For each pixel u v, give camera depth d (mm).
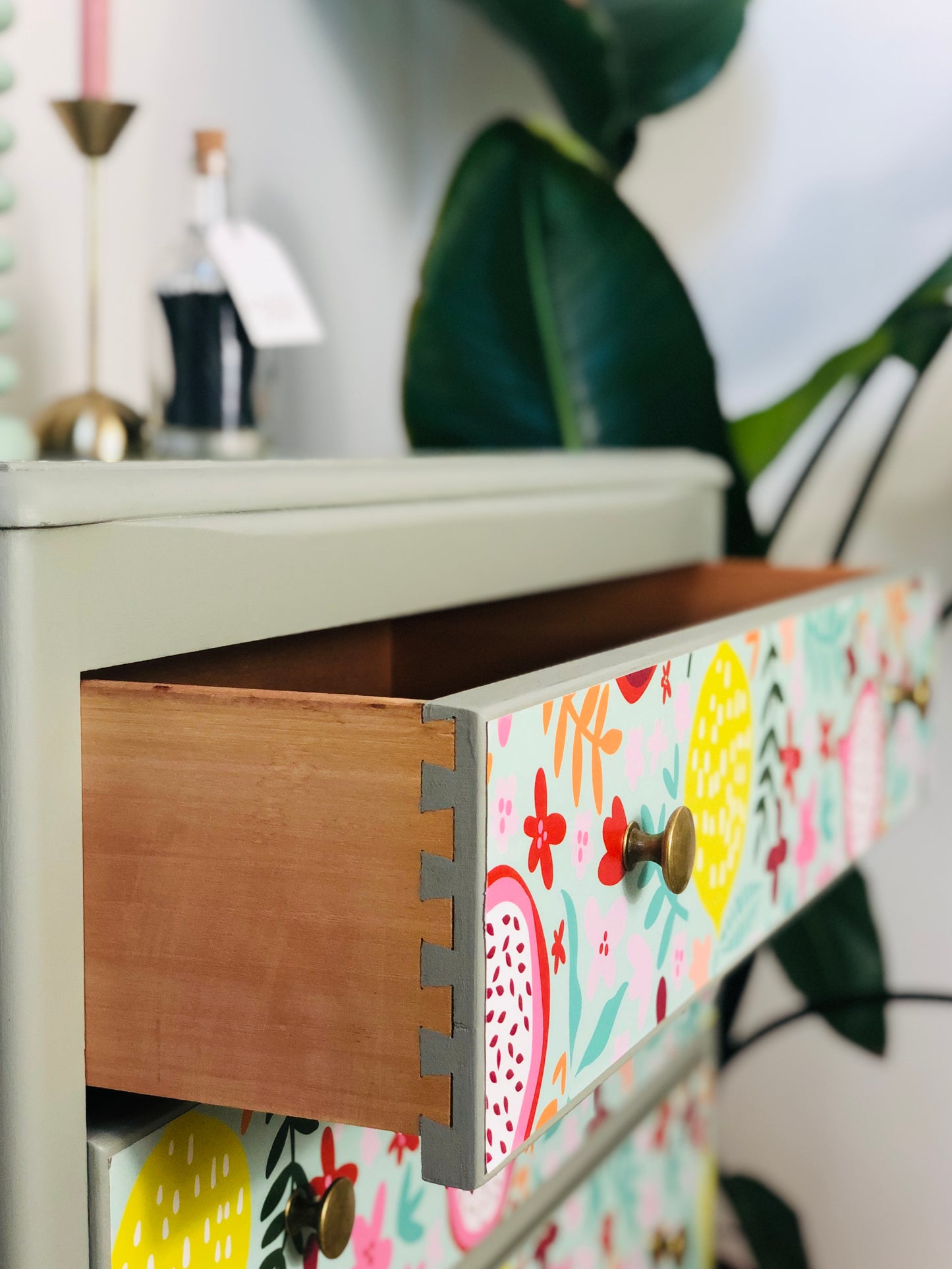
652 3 1268
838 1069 1250
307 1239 576
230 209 922
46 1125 459
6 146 793
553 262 1333
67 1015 466
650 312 1297
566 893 448
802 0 1210
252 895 441
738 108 1243
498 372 1362
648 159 1285
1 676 448
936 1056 1210
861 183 1202
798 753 693
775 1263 1283
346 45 1303
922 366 1189
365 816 419
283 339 893
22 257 950
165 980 459
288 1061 437
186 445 891
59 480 455
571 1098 455
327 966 428
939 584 1193
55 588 456
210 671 665
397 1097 416
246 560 561
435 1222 681
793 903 695
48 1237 461
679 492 1058
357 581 646
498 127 1348
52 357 982
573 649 984
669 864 488
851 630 781
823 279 1224
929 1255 1223
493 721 401
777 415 1253
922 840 1203
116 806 465
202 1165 513
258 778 438
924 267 1184
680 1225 1095
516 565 806
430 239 1387
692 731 553
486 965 402
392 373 1401
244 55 1175
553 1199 844
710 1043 1155
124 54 1034
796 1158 1271
